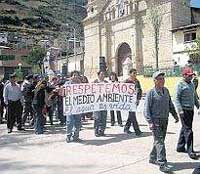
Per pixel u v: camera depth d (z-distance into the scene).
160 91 8.33
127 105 12.81
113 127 14.96
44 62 67.12
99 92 12.70
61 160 9.31
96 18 70.31
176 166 8.42
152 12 56.78
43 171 8.37
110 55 68.12
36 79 16.14
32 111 15.96
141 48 60.72
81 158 9.45
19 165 9.00
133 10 61.38
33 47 93.12
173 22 54.94
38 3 142.50
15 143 12.06
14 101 14.61
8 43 102.19
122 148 10.55
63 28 123.62
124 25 64.12
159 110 8.27
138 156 9.48
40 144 11.73
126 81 13.16
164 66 55.69
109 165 8.66
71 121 11.98
